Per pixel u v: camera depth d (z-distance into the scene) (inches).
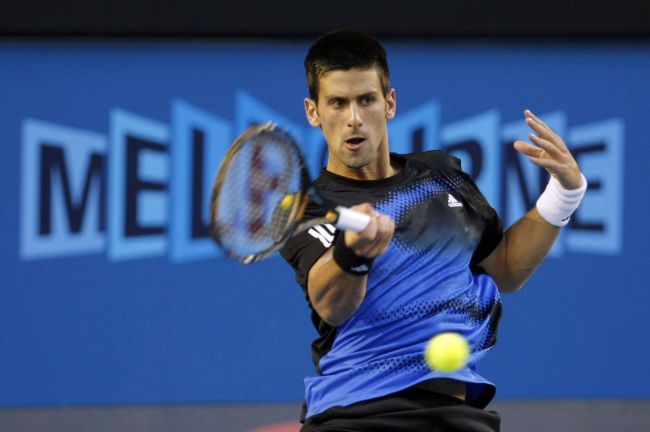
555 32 800.9
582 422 789.2
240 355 810.8
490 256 472.4
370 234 368.2
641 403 819.4
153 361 805.9
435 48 805.2
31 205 792.3
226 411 800.3
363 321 418.3
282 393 814.5
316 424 422.3
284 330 812.0
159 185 799.1
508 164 812.6
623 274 820.0
